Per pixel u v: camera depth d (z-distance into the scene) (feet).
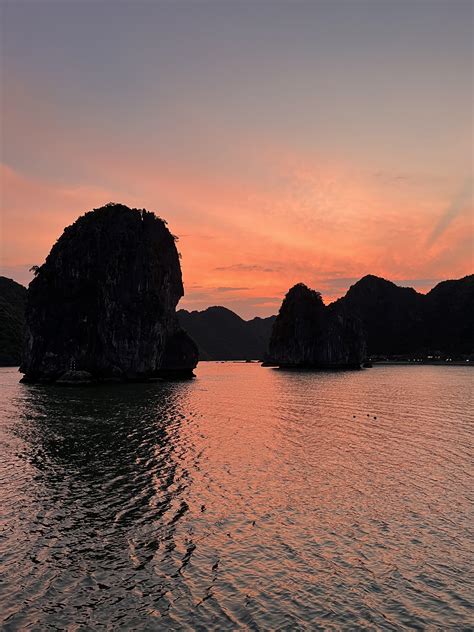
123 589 55.01
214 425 158.71
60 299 386.93
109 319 376.89
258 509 78.95
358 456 113.91
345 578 57.16
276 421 168.35
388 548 64.59
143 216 461.78
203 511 78.23
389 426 156.35
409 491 87.30
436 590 54.39
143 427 153.58
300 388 316.81
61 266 401.49
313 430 149.38
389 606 51.44
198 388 316.81
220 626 48.19
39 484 92.53
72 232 424.46
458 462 107.65
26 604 52.03
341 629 47.60
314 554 63.16
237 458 112.37
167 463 107.86
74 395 260.21
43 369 365.61
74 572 58.85
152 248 423.64
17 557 62.59
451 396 254.06
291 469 102.53
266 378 447.83
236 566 60.23
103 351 377.91
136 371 388.78
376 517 75.15
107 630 47.67
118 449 121.60
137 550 64.69
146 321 389.60
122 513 77.51
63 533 69.97
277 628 47.75
